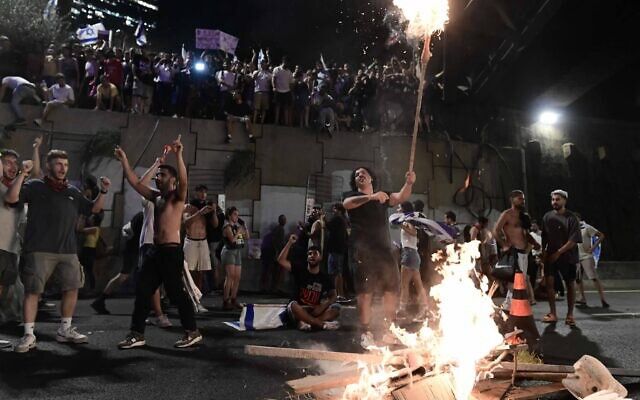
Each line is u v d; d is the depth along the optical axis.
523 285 4.92
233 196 12.22
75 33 15.66
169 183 5.10
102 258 10.62
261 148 12.59
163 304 7.96
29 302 4.69
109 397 3.40
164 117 12.09
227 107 12.95
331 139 13.12
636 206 16.25
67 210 4.88
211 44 13.75
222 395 3.46
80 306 7.96
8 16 12.98
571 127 16.47
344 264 9.98
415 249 7.72
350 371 3.24
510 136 15.81
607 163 16.36
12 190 4.62
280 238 11.68
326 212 12.70
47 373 3.93
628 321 7.13
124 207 11.38
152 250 5.00
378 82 14.14
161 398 3.40
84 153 11.39
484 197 14.23
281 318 6.14
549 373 3.46
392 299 5.09
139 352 4.70
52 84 12.16
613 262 14.27
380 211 5.11
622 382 3.78
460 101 15.65
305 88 13.33
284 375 3.98
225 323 6.48
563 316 7.68
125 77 12.39
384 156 13.44
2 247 5.05
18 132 11.10
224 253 7.96
